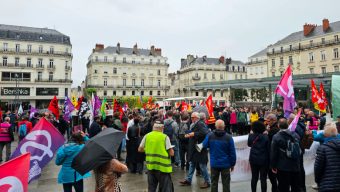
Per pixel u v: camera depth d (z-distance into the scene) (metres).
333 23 51.22
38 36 59.53
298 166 5.37
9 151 10.37
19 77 56.59
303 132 6.51
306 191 6.75
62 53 60.84
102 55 71.75
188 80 79.31
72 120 16.05
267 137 5.96
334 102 6.91
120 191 3.89
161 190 5.64
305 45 53.12
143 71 75.19
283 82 8.03
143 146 5.95
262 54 66.88
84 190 6.98
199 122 7.28
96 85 70.56
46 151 4.84
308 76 24.97
